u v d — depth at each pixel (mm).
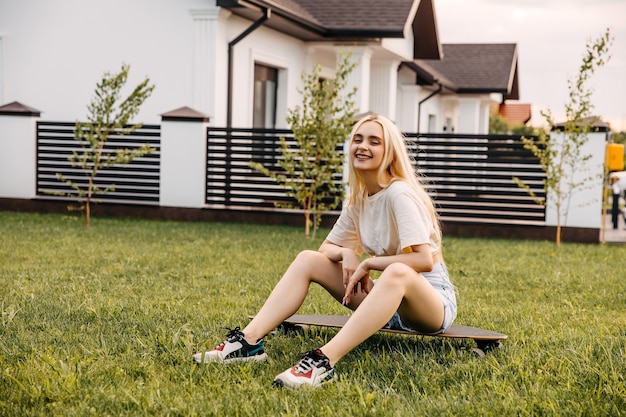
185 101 12461
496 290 6098
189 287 5824
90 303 4938
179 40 12422
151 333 4090
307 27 13633
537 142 10148
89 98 13062
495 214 11016
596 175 10383
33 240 8227
